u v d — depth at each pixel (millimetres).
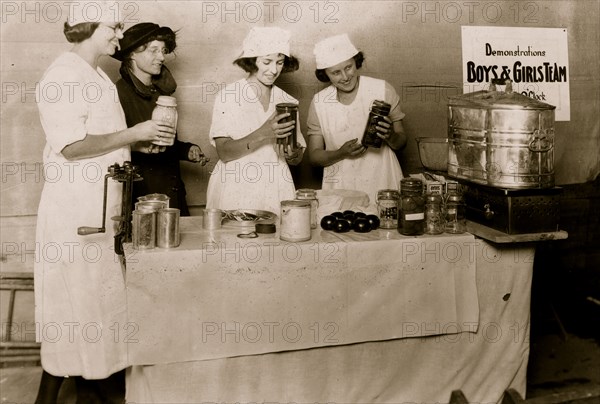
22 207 3674
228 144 3201
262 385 2535
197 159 3428
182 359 2404
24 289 3693
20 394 3295
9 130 3598
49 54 3590
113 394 3262
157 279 2334
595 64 4574
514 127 2613
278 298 2469
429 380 2762
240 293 2426
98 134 2865
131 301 2328
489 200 2748
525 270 2826
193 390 2449
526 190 2629
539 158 2635
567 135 4570
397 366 2709
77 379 3135
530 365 3695
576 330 4262
